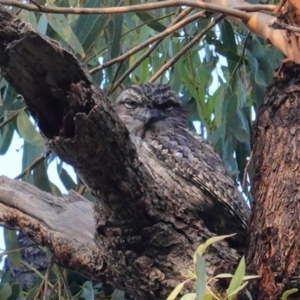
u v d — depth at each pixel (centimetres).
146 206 506
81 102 432
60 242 618
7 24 410
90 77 437
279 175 504
